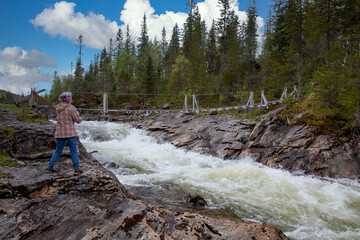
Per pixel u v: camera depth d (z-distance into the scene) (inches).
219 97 1224.8
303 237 186.1
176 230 136.6
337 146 425.1
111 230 126.2
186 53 2006.6
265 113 635.5
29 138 258.7
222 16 1615.4
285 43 1119.0
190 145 557.6
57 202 152.8
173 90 1476.4
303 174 392.5
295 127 488.7
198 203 232.7
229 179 344.8
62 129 181.6
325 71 502.0
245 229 146.8
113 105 1464.1
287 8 1115.3
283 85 827.4
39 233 119.3
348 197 288.5
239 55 1417.3
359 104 443.8
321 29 798.5
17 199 149.9
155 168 395.9
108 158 411.2
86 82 2234.3
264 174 357.7
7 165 199.0
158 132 700.0
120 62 2240.4
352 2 761.6
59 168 201.5
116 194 177.2
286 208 246.2
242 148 492.1
